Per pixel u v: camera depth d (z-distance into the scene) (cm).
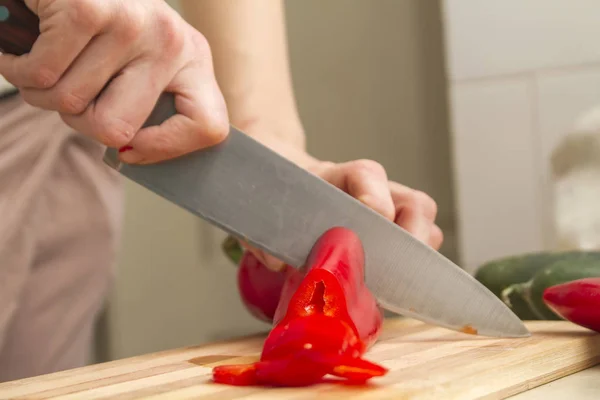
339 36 106
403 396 44
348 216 54
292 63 108
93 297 76
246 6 66
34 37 47
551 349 51
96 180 74
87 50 47
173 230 99
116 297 95
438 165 102
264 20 67
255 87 66
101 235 75
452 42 95
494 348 52
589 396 47
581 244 78
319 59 107
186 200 53
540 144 91
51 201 72
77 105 48
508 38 91
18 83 48
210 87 51
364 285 53
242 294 61
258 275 60
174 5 95
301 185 54
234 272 101
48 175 72
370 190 56
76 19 46
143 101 49
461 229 96
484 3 92
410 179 104
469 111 94
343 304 47
